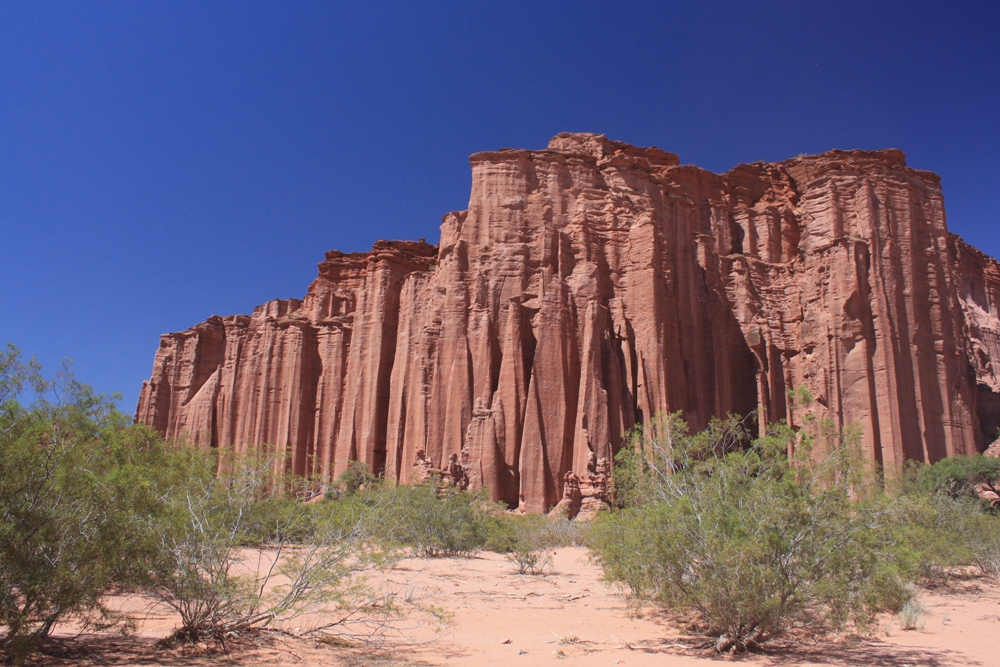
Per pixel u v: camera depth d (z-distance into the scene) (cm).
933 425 5338
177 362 8619
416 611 1619
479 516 3231
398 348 5944
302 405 6800
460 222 5612
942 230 5934
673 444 1744
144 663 1030
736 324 5984
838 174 6156
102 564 1028
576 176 5491
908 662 1209
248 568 1831
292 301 8088
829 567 1212
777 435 1438
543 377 4697
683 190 6281
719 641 1246
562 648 1250
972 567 2808
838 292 5553
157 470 1245
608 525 1611
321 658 1126
